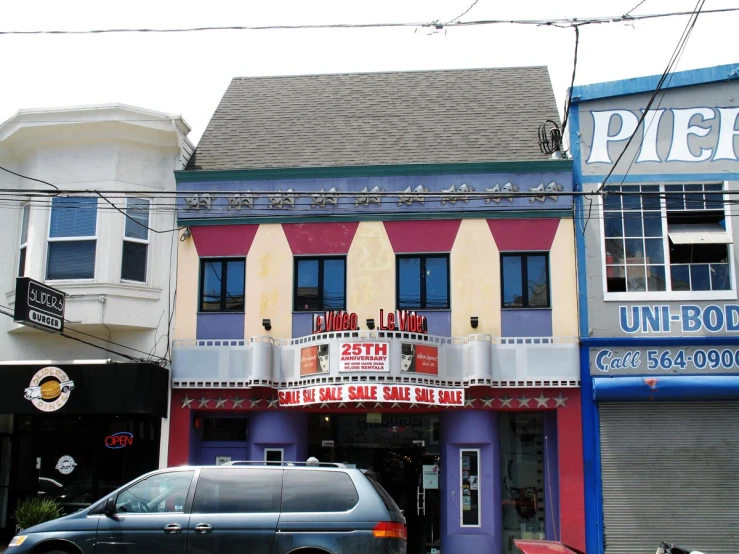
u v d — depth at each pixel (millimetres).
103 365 16734
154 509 11078
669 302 16922
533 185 17484
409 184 17750
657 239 17234
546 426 17141
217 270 18016
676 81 17609
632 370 16719
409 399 15930
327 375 16141
